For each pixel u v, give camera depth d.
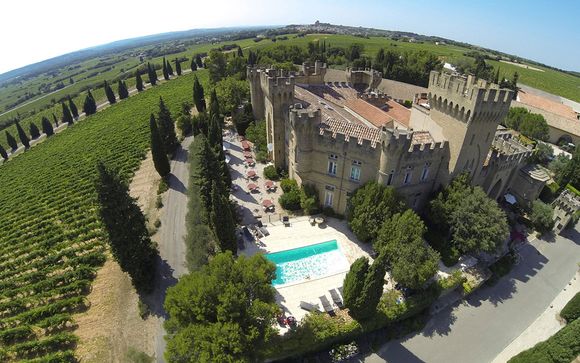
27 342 42.03
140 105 147.00
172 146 91.31
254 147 88.50
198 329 31.69
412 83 155.75
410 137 47.91
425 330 45.31
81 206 74.12
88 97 162.25
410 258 44.97
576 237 64.25
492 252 51.31
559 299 51.00
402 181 53.94
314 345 40.25
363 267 38.75
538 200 66.31
